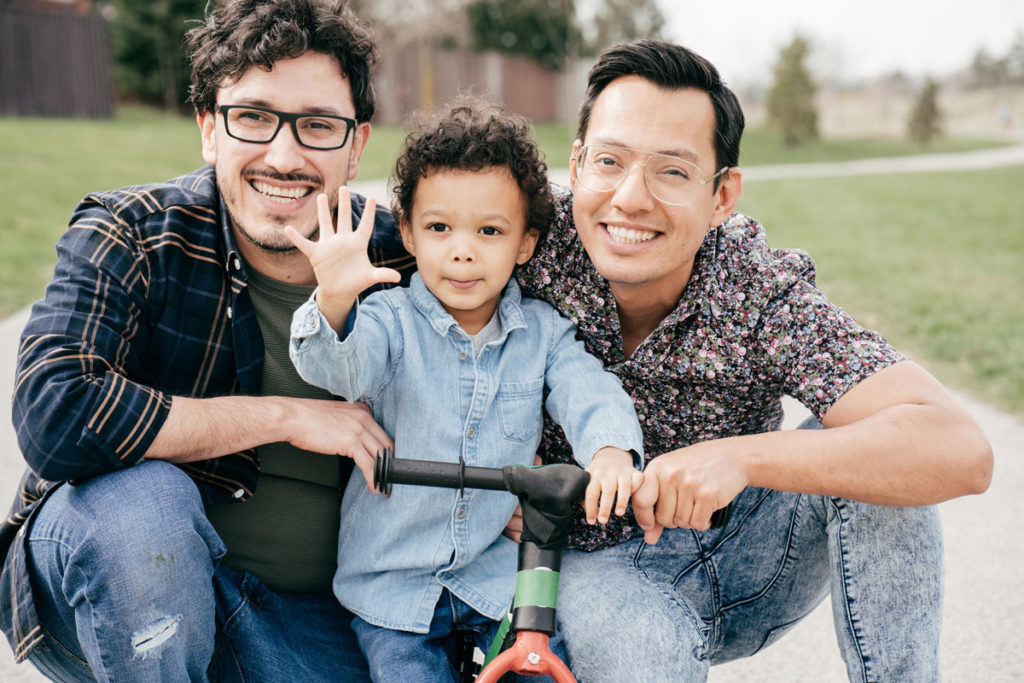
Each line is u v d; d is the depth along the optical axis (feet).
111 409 5.46
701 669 5.75
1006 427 14.93
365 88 6.66
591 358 6.54
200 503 5.61
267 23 6.13
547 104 101.40
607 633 5.80
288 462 6.48
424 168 6.26
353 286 5.44
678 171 5.96
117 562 5.22
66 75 58.80
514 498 6.41
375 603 6.15
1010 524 12.15
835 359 5.95
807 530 6.68
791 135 93.40
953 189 49.62
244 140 6.23
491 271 6.30
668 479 5.56
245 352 6.43
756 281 6.19
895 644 6.01
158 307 6.23
